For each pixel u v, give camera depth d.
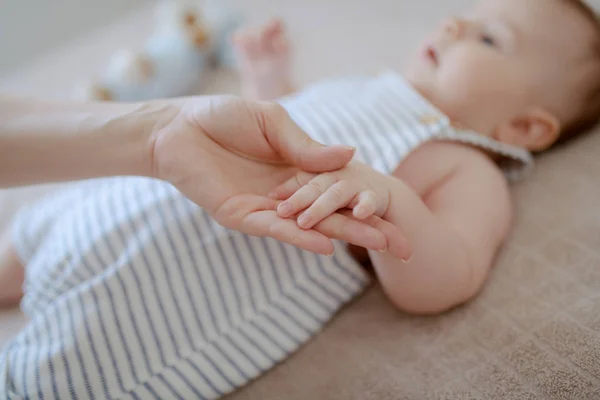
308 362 0.70
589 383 0.58
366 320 0.74
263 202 0.60
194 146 0.63
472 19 0.95
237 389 0.70
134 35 1.60
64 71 1.47
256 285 0.71
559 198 0.84
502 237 0.78
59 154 0.64
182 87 1.31
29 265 0.79
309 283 0.73
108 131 0.64
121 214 0.73
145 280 0.68
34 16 1.78
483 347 0.65
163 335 0.67
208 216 0.71
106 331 0.66
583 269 0.70
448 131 0.83
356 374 0.67
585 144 0.95
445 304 0.70
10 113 0.65
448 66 0.91
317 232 0.57
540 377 0.60
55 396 0.63
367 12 1.43
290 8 1.52
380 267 0.68
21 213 0.88
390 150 0.79
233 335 0.70
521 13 0.92
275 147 0.65
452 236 0.69
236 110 0.62
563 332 0.63
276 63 1.13
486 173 0.83
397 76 0.95
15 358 0.66
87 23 1.88
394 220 0.65
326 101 0.91
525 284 0.71
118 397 0.65
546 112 0.93
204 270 0.70
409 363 0.66
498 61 0.90
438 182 0.82
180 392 0.67
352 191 0.60
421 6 1.37
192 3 1.49
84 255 0.71
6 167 0.63
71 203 0.84
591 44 0.93
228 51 1.37
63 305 0.68
